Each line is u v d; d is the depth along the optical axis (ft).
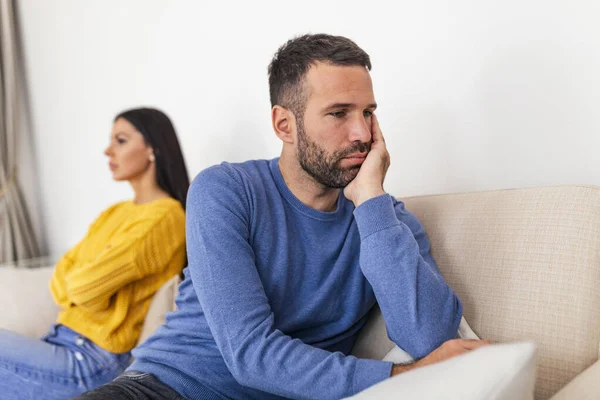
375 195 3.54
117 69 8.66
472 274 3.66
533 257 3.39
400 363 3.10
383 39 5.41
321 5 5.92
